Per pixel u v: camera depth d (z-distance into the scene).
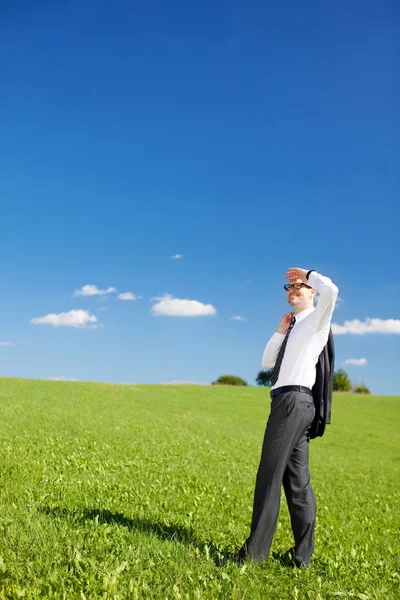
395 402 52.66
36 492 7.31
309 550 5.27
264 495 5.00
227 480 11.05
